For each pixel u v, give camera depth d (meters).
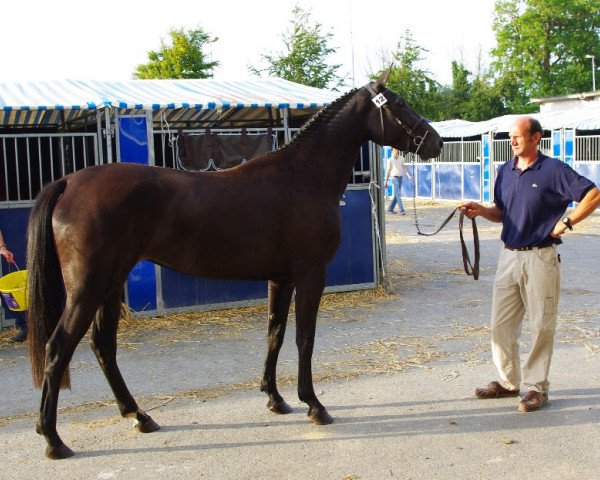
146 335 6.85
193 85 9.16
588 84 42.53
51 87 8.50
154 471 3.76
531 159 4.51
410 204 21.78
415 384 5.14
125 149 7.33
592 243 12.57
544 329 4.48
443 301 8.12
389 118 4.77
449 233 14.52
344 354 6.01
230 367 5.75
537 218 4.45
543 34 42.28
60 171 8.32
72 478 3.69
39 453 4.04
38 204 3.99
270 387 4.61
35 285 3.95
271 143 7.83
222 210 4.17
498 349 4.72
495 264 10.61
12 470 3.81
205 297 7.74
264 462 3.85
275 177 4.40
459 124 24.03
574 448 3.93
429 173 23.45
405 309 7.74
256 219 4.25
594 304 7.68
